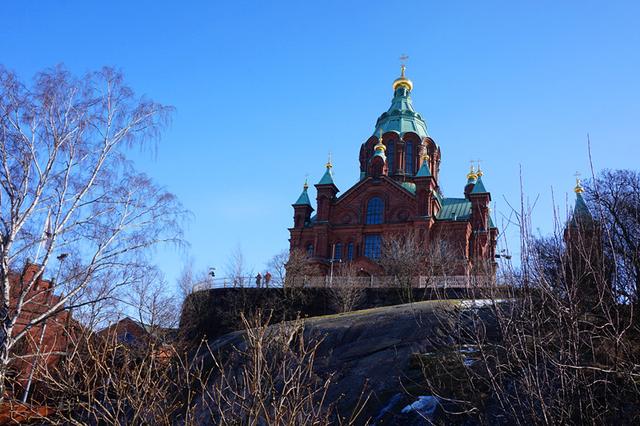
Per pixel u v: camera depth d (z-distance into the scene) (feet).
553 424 31.12
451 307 63.93
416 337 81.61
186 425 31.99
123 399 33.24
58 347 60.34
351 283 152.56
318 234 204.95
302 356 35.88
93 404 37.14
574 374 33.30
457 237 192.65
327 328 93.97
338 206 212.64
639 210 69.97
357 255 200.64
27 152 60.95
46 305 62.54
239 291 156.15
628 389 34.55
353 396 70.95
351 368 78.02
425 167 203.41
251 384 31.63
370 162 217.97
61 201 61.98
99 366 35.01
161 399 33.68
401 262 157.89
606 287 37.17
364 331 89.15
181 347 96.17
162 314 122.21
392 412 63.77
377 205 208.54
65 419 34.63
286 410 31.37
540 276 36.24
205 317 151.84
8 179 58.59
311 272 181.37
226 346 90.02
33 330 62.34
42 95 62.75
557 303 34.22
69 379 35.88
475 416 52.90
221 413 30.89
